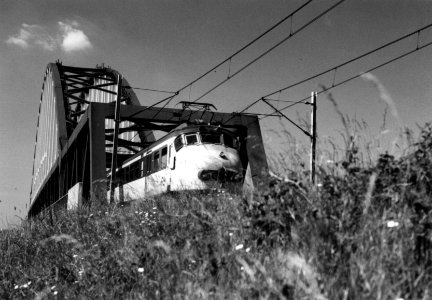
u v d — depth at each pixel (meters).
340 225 3.88
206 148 18.77
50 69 56.47
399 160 4.24
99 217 9.90
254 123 25.59
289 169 4.79
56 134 44.38
